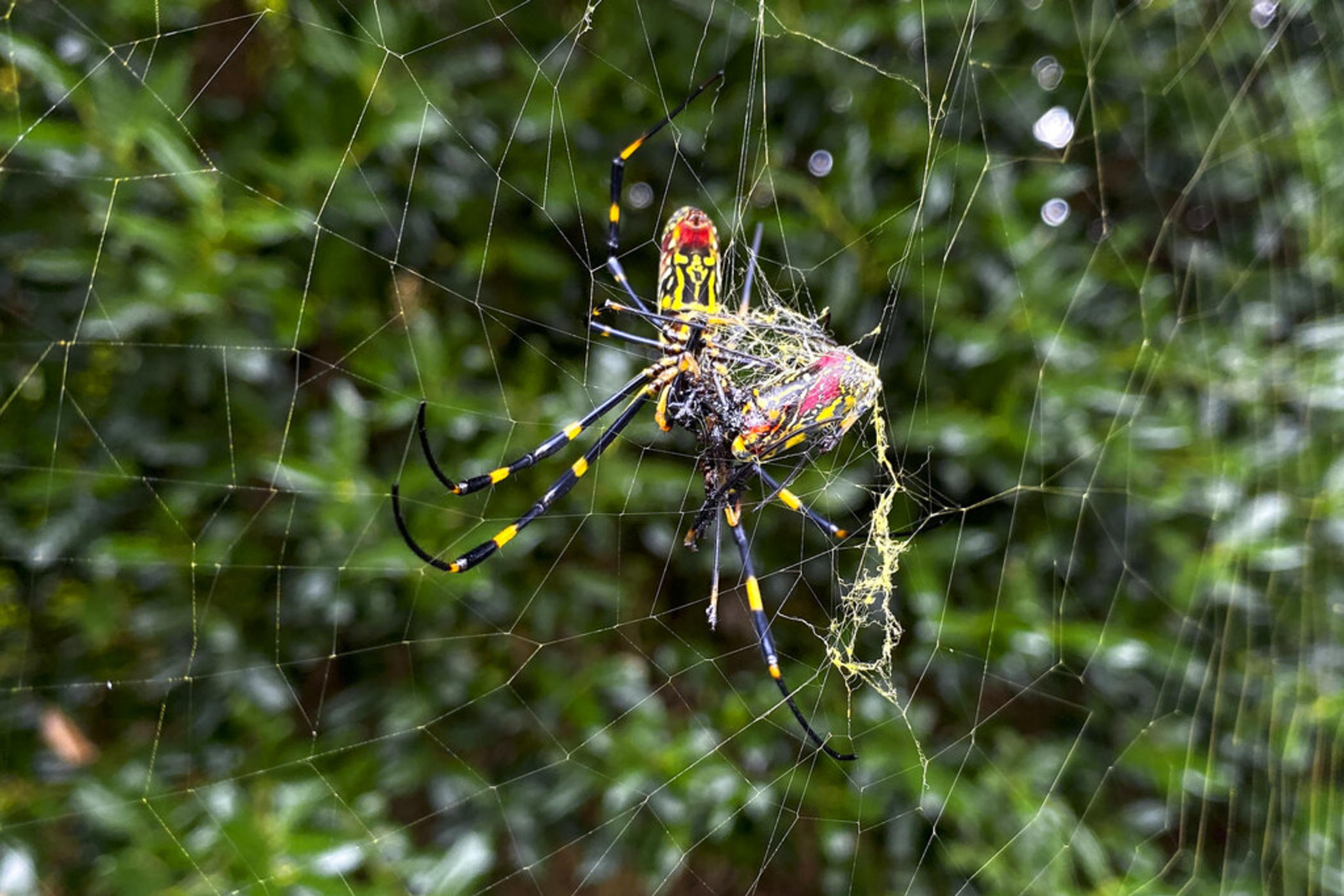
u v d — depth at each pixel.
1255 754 0.47
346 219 0.44
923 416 0.45
